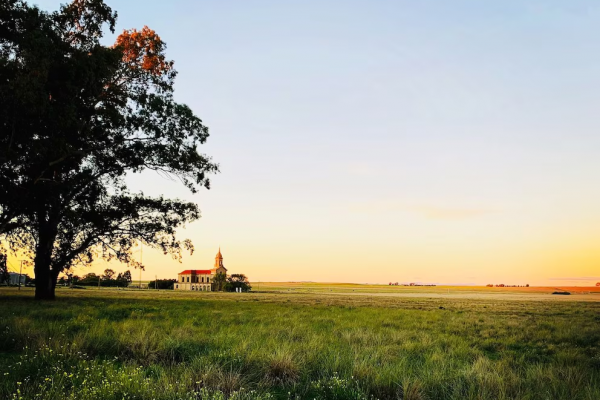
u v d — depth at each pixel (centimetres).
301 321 1972
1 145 2003
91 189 3138
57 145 2075
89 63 2122
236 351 911
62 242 3384
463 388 736
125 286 17050
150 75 3125
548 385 763
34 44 1920
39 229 3152
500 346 1350
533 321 2345
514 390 724
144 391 621
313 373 845
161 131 2881
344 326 1780
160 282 19962
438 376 781
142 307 2816
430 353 1102
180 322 1742
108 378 673
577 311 3669
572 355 1099
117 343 998
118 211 3303
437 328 1866
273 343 1061
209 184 3181
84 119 2358
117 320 1847
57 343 893
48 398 584
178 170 3056
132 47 3300
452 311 3409
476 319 2395
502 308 4144
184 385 653
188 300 4769
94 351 949
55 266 3412
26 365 761
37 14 2109
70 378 678
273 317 2203
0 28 2045
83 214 3150
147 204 3422
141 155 2878
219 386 685
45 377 680
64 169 2614
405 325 1941
